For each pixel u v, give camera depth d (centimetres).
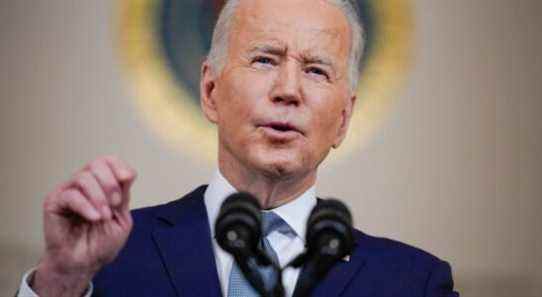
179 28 762
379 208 770
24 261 747
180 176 755
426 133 779
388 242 575
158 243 540
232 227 342
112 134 762
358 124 773
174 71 762
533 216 780
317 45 595
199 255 534
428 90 779
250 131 573
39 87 764
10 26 766
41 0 769
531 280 776
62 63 768
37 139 761
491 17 789
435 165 777
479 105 784
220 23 619
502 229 779
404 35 773
